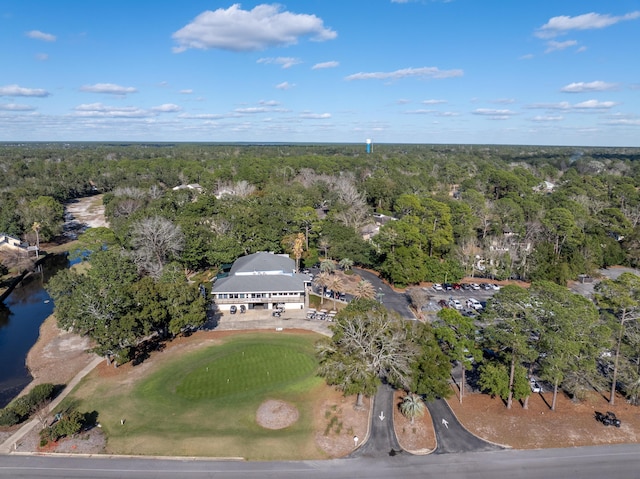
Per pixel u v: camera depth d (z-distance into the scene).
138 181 190.62
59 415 48.59
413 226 101.81
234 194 150.00
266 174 190.50
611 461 43.31
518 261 101.12
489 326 52.16
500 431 47.47
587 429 48.16
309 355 63.41
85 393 53.59
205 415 49.47
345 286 93.00
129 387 54.91
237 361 61.41
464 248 105.38
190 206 123.19
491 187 173.62
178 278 77.06
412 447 44.75
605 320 51.84
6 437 45.19
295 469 41.44
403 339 50.28
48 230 124.12
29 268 103.62
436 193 161.50
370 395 51.69
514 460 43.19
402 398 53.28
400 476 40.81
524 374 50.50
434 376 48.19
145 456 42.78
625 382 53.19
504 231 121.50
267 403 51.91
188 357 62.53
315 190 151.75
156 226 95.25
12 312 81.31
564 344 46.16
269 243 103.88
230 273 87.19
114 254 82.31
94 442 44.69
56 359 62.50
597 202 144.12
